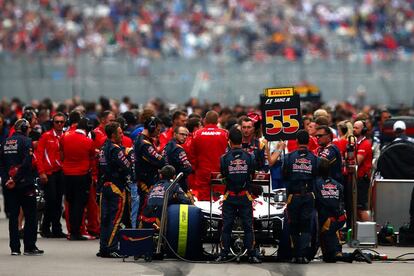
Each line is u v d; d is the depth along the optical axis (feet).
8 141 160.86
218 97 425.28
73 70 426.10
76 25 635.66
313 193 150.20
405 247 177.88
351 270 144.56
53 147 190.19
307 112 224.74
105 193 160.35
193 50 619.26
